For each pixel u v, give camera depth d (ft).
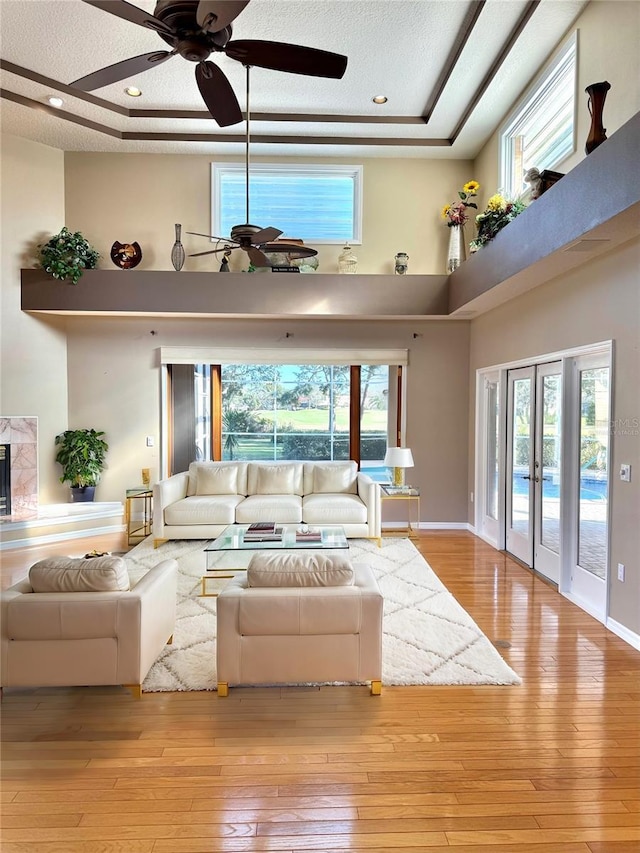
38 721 7.89
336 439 22.44
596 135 10.26
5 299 18.42
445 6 13.09
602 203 9.34
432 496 21.11
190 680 8.98
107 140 19.07
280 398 22.49
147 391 20.53
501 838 5.76
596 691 8.78
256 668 8.42
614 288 11.09
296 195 20.93
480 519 19.71
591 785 6.57
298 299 18.76
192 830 5.86
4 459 18.69
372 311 18.89
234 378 22.48
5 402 18.56
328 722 7.88
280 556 9.06
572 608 12.46
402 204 20.63
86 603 8.11
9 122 17.72
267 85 16.20
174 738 7.47
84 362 20.44
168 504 17.63
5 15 13.09
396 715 8.06
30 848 5.63
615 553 11.10
